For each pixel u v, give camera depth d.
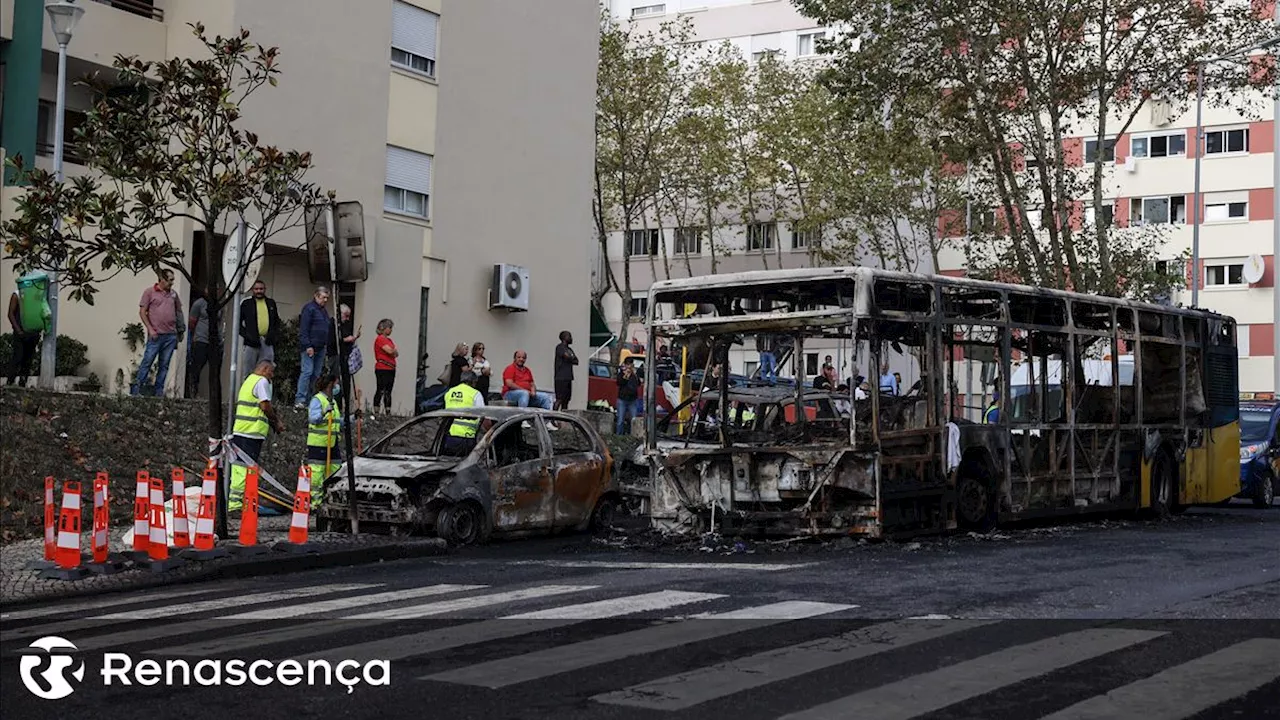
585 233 36.88
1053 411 18.38
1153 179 59.97
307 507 14.74
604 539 16.77
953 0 30.72
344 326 24.22
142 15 28.58
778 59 61.22
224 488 14.92
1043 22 30.97
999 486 17.33
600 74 51.31
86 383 25.12
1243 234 58.59
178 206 25.81
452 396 19.94
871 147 35.19
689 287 16.84
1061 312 18.64
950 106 32.31
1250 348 58.62
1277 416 26.69
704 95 52.38
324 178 29.45
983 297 17.30
